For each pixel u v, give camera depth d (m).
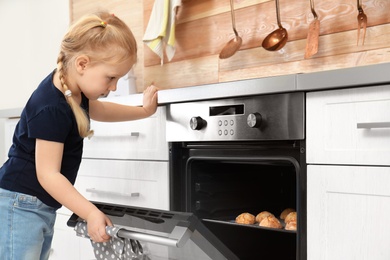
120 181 2.10
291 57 2.03
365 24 1.75
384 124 1.30
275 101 1.56
